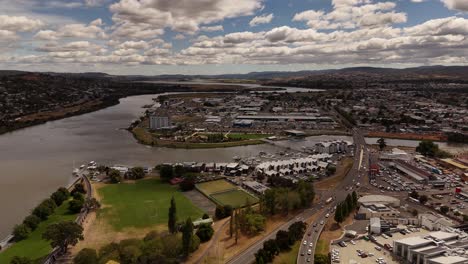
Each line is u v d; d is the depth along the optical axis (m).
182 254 151.75
